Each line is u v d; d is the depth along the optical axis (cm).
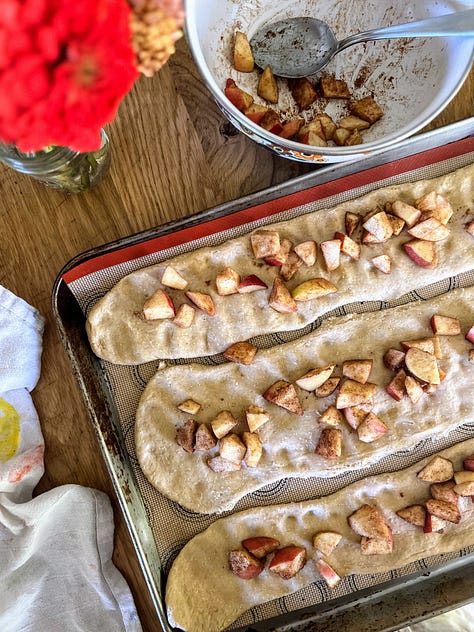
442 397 55
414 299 56
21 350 54
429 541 55
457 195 56
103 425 53
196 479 54
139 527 53
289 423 55
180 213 56
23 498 55
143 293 55
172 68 54
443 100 49
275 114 53
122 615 55
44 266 55
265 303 55
